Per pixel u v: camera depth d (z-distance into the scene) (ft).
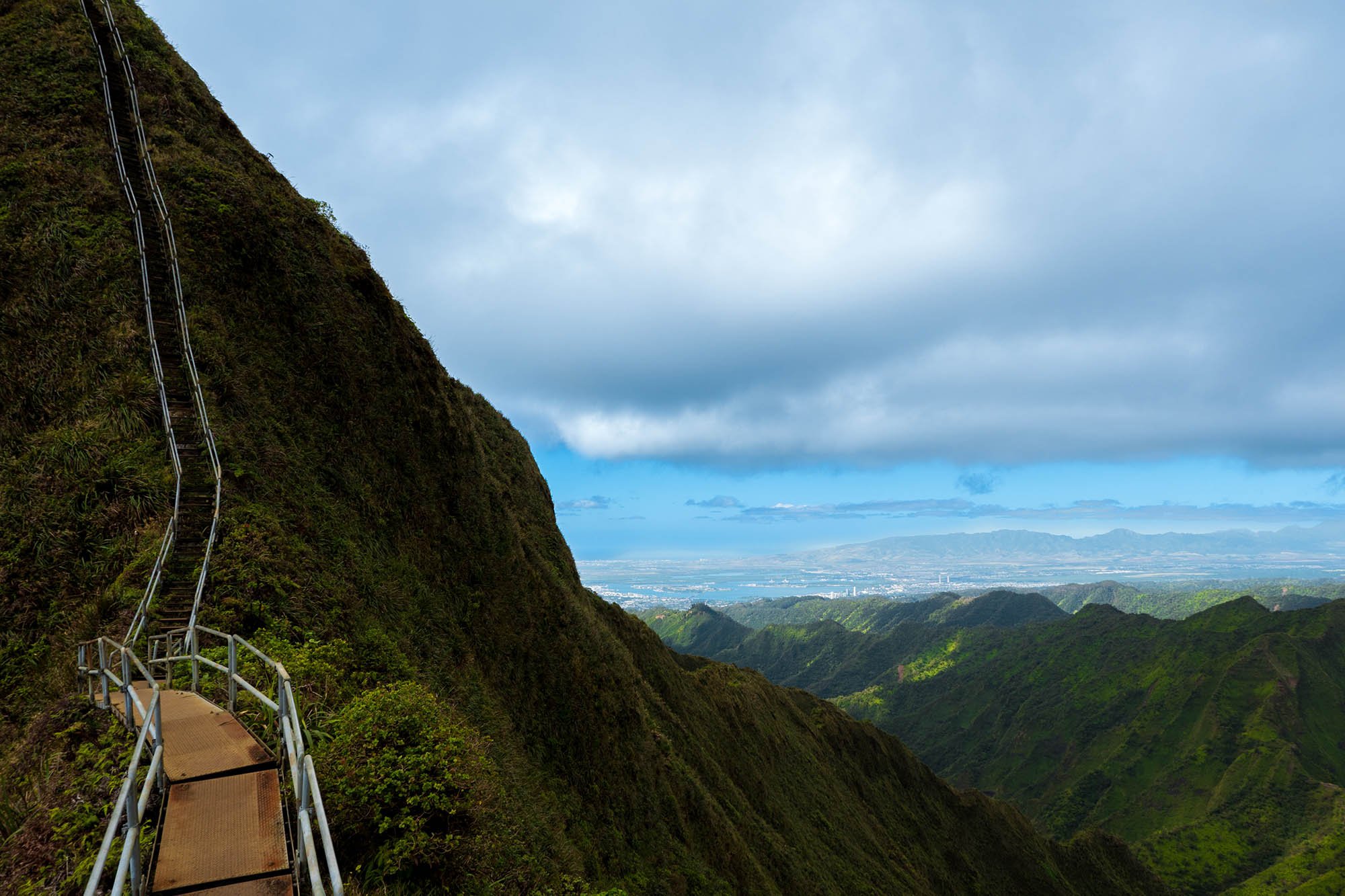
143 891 19.40
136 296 74.28
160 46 109.29
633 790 99.45
